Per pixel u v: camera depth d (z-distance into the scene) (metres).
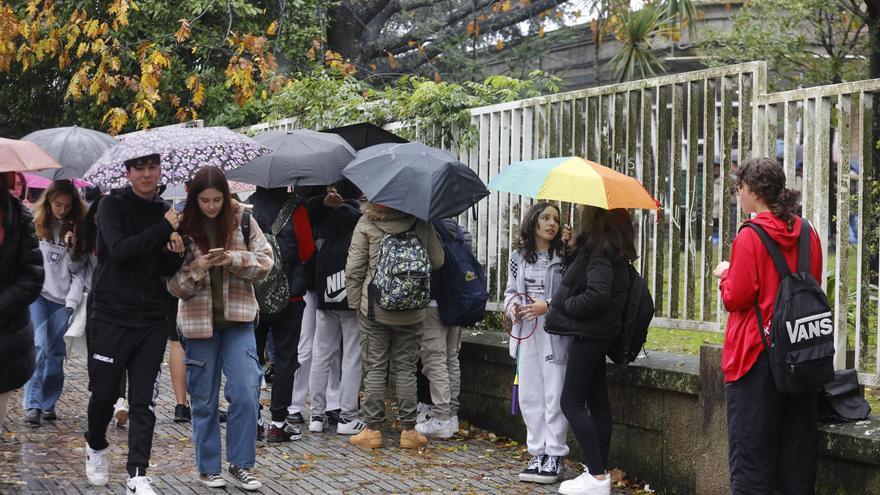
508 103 8.25
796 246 4.87
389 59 19.73
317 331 7.71
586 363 6.02
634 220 7.18
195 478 6.29
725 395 5.55
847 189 5.71
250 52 15.34
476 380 7.91
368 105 10.28
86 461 6.05
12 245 5.45
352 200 7.85
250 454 6.05
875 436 4.85
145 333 5.66
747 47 14.91
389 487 6.21
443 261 7.23
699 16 17.83
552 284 6.52
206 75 15.87
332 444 7.37
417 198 6.74
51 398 7.77
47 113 18.25
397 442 7.46
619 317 5.98
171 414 8.22
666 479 6.15
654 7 15.83
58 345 7.66
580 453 6.92
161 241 5.53
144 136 5.81
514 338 6.54
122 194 5.69
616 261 5.98
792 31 15.17
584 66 20.86
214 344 5.96
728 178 6.48
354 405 7.69
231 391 5.98
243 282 5.89
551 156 7.82
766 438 4.88
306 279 7.43
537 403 6.47
